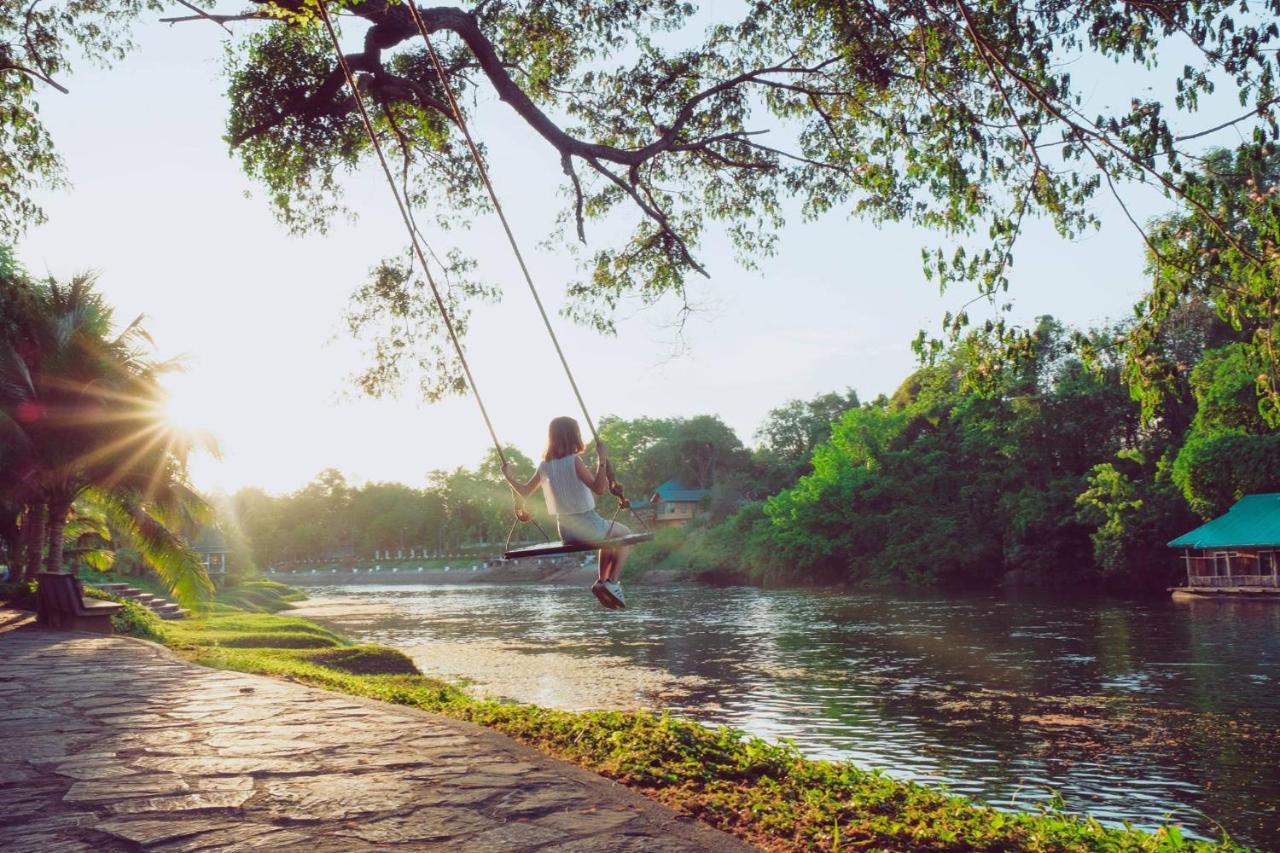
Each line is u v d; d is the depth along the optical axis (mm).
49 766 6090
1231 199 8188
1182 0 8297
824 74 13711
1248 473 49406
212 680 10820
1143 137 8312
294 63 14547
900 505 74188
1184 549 55250
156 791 5438
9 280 20312
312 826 4746
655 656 29844
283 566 170750
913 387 85250
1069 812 12023
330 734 7277
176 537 24297
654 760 6926
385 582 126750
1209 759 14672
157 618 25031
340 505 170750
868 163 12562
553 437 7406
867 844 5164
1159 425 62656
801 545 77375
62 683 10477
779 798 6109
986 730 17125
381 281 16703
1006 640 31531
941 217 12719
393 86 13773
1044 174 8922
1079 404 64812
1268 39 7805
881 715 18734
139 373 23875
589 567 103312
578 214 13391
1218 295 8141
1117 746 15672
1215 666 24266
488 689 22750
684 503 115625
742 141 14172
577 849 4438
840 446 79375
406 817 4934
